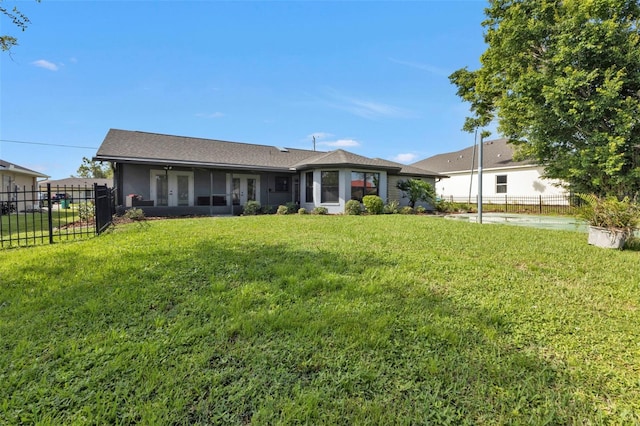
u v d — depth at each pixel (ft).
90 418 5.03
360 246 18.58
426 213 52.85
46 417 5.03
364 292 10.66
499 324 8.55
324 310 9.17
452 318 8.79
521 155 45.16
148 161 39.86
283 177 54.34
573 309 9.62
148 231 24.41
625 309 9.72
